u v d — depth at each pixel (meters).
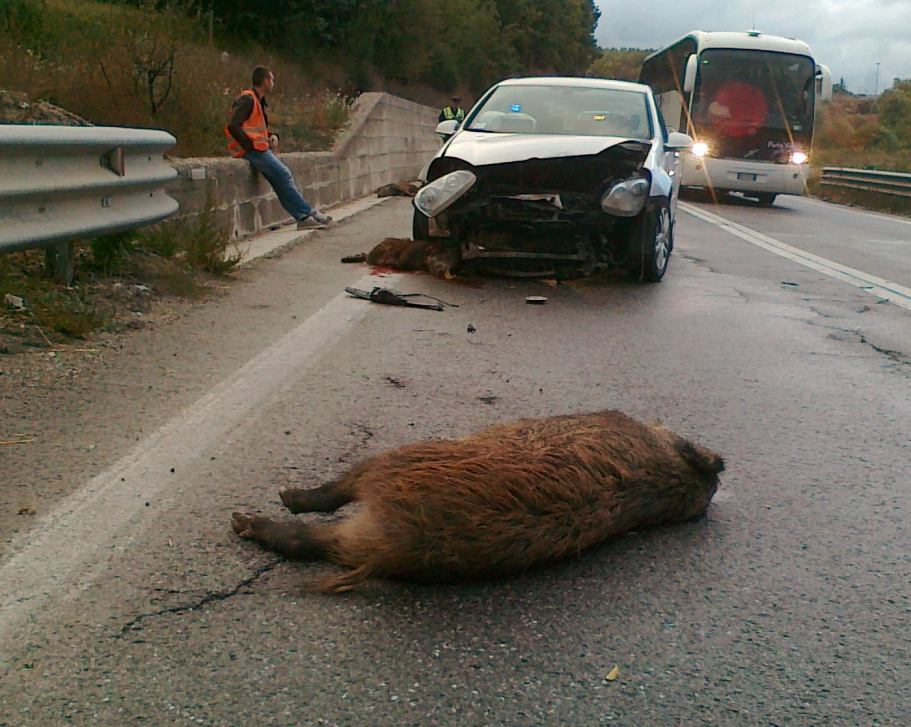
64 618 2.93
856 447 4.98
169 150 11.18
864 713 2.70
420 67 32.44
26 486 3.82
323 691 2.66
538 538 3.06
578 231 8.95
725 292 9.52
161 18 13.44
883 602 3.35
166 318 6.83
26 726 2.45
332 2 26.41
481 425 4.95
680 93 24.42
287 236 11.52
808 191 30.53
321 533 3.28
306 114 17.88
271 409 4.98
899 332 7.98
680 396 5.76
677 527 3.83
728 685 2.80
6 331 5.76
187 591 3.12
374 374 5.81
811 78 22.97
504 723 2.57
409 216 15.10
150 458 4.20
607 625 3.09
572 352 6.72
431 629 3.00
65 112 10.05
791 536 3.83
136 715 2.51
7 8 12.38
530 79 11.28
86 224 6.23
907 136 55.66
